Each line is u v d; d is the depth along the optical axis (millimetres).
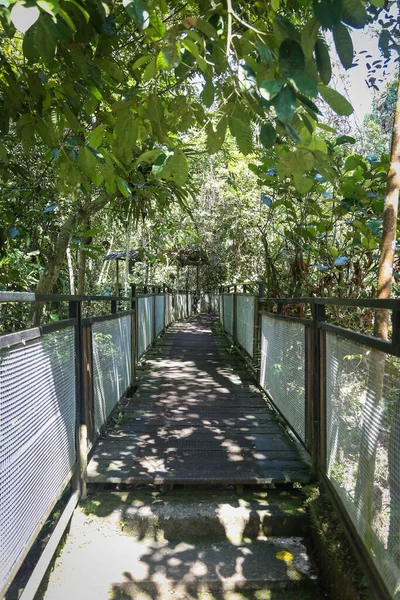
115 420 3855
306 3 1810
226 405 4414
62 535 2295
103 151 1569
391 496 1535
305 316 4648
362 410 1903
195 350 8055
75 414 2576
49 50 1170
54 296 2084
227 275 13344
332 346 2432
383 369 1670
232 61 1363
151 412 4164
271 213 5574
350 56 1016
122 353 4371
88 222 4574
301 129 1270
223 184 10133
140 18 1019
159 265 13148
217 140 1516
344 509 2133
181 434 3578
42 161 3738
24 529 1681
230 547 2371
